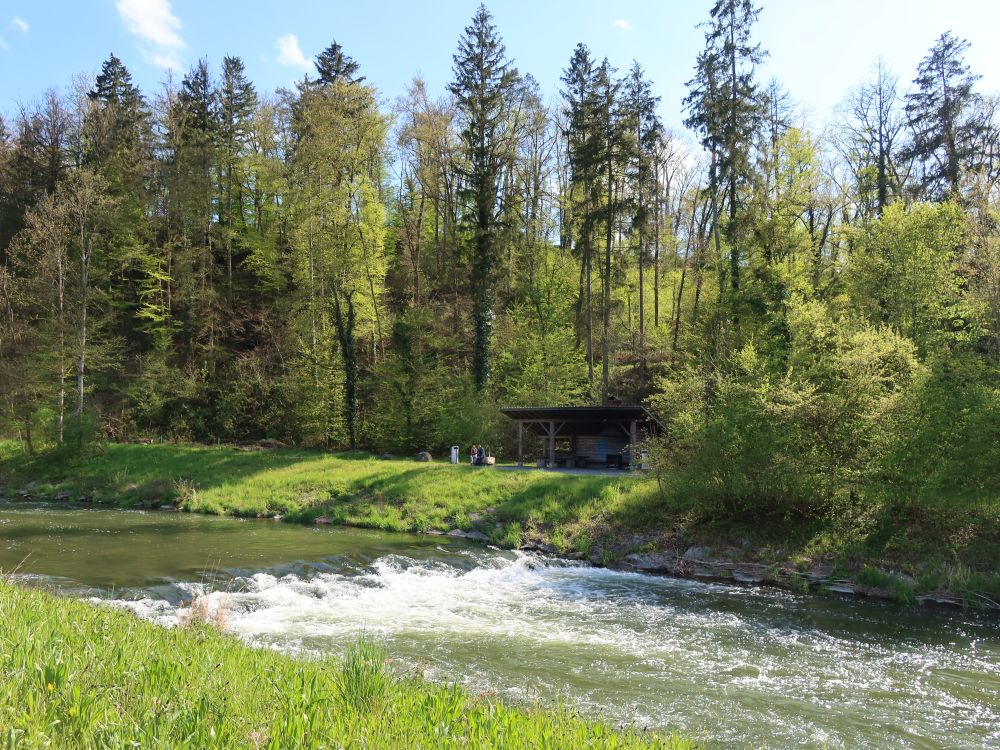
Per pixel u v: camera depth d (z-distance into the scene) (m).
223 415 41.56
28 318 41.06
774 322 30.42
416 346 40.25
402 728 3.97
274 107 48.31
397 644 11.39
